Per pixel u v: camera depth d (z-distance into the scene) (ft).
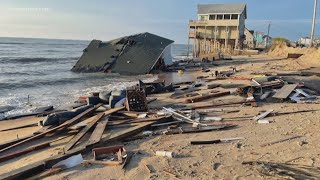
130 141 36.24
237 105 52.01
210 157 29.55
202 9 213.25
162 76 110.93
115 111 46.96
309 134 34.50
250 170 25.91
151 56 124.26
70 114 44.96
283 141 32.71
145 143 35.01
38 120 51.52
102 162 29.43
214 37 210.18
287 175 24.30
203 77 96.02
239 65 128.98
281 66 110.52
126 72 120.47
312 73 78.54
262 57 170.81
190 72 118.42
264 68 106.52
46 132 39.47
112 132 38.45
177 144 33.83
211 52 203.21
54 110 58.75
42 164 28.76
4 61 182.70
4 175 26.78
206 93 63.67
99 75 118.62
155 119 42.22
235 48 204.33
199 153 30.76
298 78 71.82
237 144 32.68
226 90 66.64
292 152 29.40
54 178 27.07
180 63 150.82
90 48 139.54
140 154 31.50
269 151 30.09
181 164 28.30
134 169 27.96
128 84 95.20
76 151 31.94
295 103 52.21
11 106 65.21
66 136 39.17
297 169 25.39
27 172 27.61
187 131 37.99
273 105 51.01
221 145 32.81
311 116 42.22
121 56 128.16
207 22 207.72
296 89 58.34
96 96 58.49
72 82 101.55
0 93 82.23
